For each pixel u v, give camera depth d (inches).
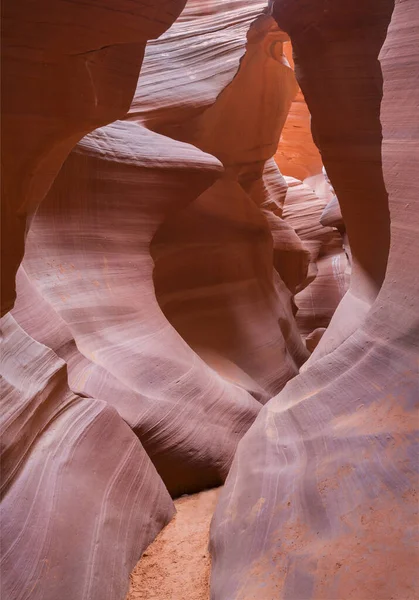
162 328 234.1
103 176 235.0
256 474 136.7
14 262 103.7
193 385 216.7
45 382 141.5
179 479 190.5
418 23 133.6
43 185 114.7
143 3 97.9
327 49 213.5
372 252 216.5
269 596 97.0
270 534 112.9
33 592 104.7
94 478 140.4
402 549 86.4
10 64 92.3
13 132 97.0
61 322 187.5
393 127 136.3
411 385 113.7
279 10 225.1
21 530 111.5
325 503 107.3
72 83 100.3
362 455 110.1
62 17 92.7
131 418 184.7
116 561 129.9
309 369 152.0
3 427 118.9
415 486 94.8
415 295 123.6
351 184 222.5
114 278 231.3
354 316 203.2
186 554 143.9
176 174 257.0
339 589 87.0
